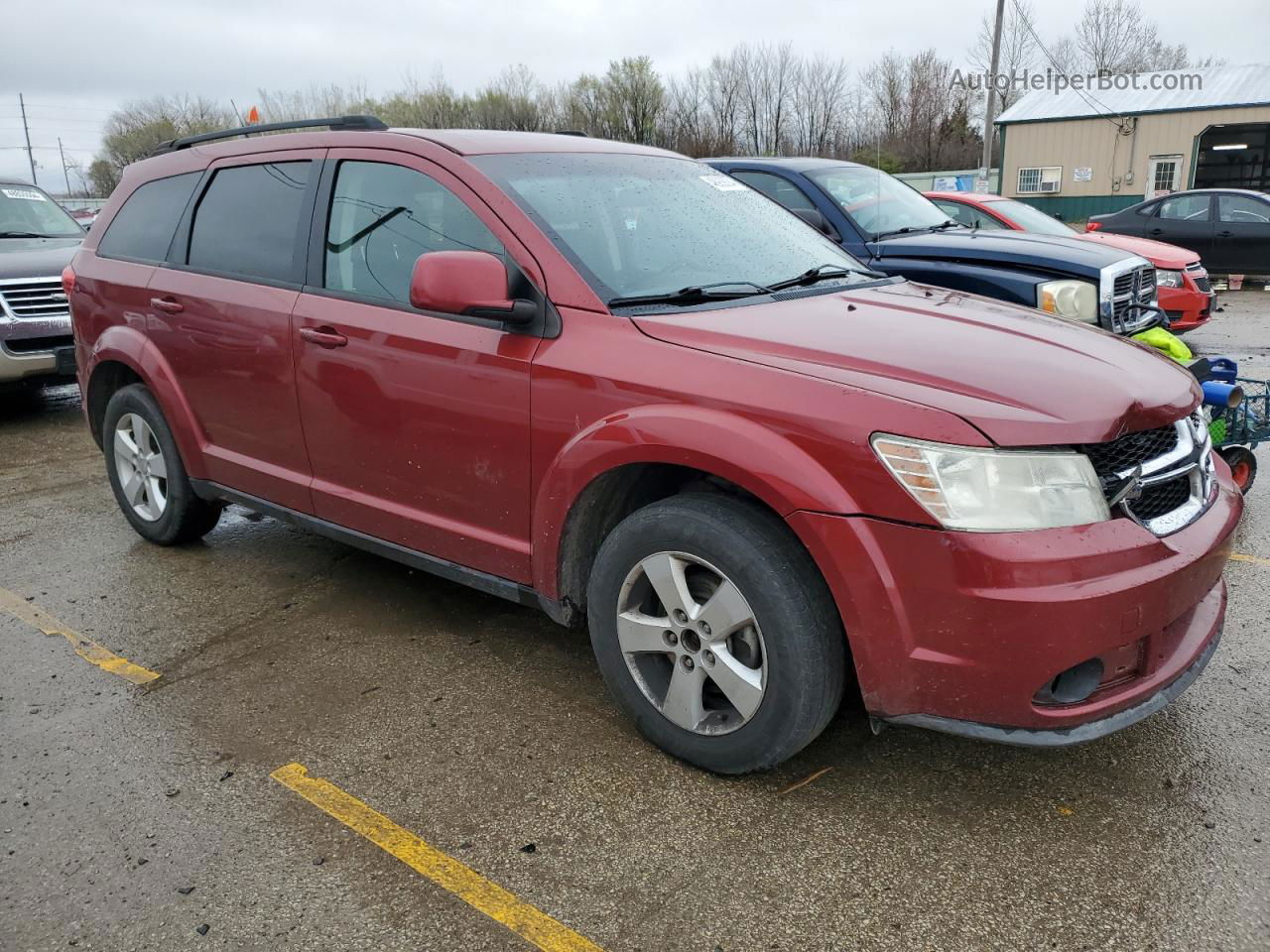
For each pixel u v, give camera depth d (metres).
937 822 2.59
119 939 2.22
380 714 3.18
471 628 3.82
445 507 3.28
